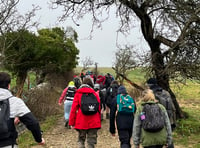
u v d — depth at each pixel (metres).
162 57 8.94
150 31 9.38
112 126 5.69
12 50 11.50
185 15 7.91
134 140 4.46
